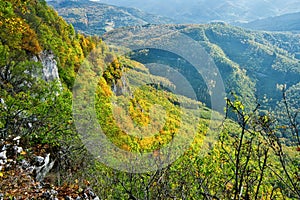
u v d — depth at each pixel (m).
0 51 24.34
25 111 13.45
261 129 4.74
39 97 14.29
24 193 8.27
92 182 10.26
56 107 13.63
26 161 10.34
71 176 11.72
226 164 7.41
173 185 7.31
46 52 38.78
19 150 10.66
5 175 8.95
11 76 23.67
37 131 13.15
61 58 41.62
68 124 13.95
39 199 8.16
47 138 13.09
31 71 25.05
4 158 9.77
